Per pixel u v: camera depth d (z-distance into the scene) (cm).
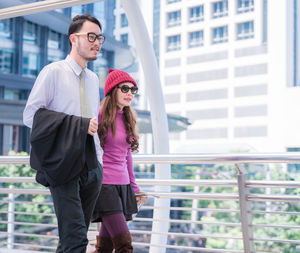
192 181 243
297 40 4584
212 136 4975
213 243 1967
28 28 3278
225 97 4934
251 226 226
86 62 190
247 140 4719
